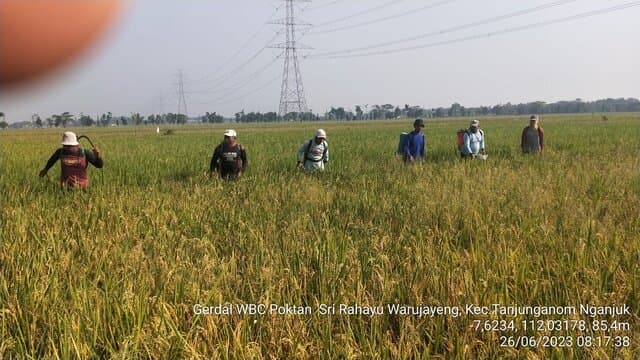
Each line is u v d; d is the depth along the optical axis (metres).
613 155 16.59
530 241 5.70
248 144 29.28
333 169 13.75
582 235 5.89
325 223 6.67
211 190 9.62
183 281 4.31
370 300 4.12
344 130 56.78
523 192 8.70
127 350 3.29
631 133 31.28
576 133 32.75
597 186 9.59
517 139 27.98
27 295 4.07
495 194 8.63
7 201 8.52
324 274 4.56
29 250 5.17
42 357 3.41
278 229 6.62
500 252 5.04
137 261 4.89
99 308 3.74
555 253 5.21
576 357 3.39
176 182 11.55
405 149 14.13
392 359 3.32
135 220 6.77
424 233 6.12
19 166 15.73
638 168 11.70
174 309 3.88
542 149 16.23
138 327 3.44
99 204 7.95
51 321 3.68
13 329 3.70
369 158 18.44
